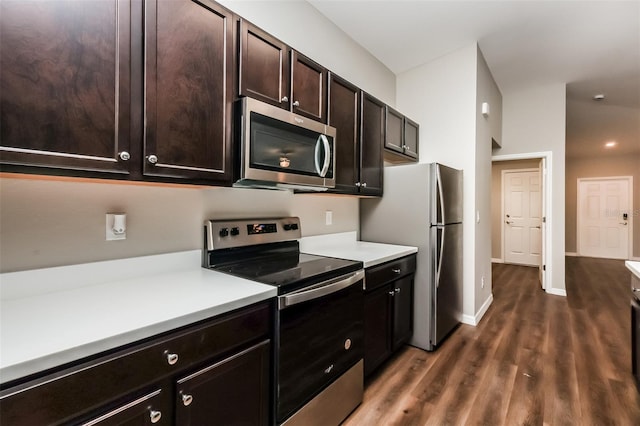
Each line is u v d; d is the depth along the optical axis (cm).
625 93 418
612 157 720
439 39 294
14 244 110
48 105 91
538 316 331
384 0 236
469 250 310
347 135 221
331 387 158
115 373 84
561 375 214
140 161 112
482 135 333
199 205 168
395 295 229
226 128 141
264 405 127
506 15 256
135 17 110
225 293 120
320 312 151
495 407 180
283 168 159
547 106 415
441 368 224
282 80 168
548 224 422
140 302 108
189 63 127
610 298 397
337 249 245
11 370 67
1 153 83
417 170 260
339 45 272
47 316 95
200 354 104
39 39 89
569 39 295
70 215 122
